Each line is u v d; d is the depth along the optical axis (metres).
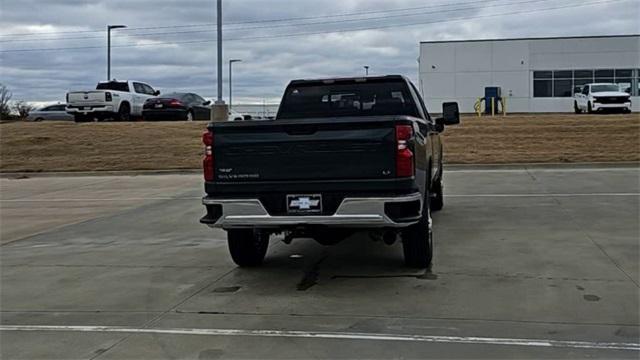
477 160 19.83
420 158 7.07
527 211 11.48
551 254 8.13
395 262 8.02
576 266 7.51
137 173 20.94
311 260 8.30
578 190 13.98
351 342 5.22
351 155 6.57
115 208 13.89
